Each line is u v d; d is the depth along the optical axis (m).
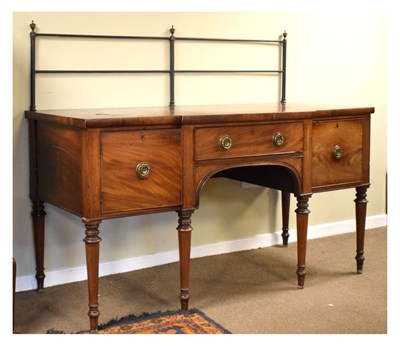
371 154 4.46
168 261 3.63
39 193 3.05
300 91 4.06
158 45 3.46
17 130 3.10
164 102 3.52
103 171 2.57
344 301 3.06
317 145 3.19
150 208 2.71
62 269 3.31
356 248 3.76
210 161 2.84
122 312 2.93
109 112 2.95
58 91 3.21
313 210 4.23
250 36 3.80
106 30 3.30
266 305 3.01
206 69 3.66
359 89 4.34
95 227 2.60
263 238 3.99
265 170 3.36
